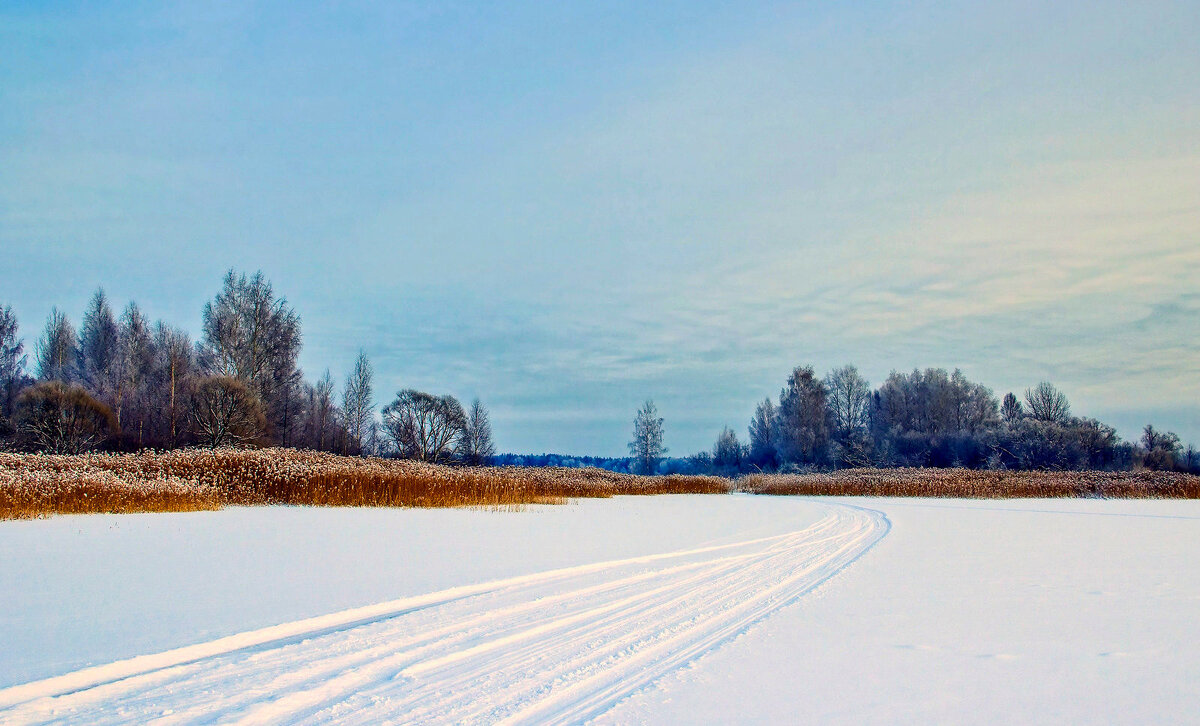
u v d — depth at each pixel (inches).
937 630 297.9
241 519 746.2
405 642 263.9
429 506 1011.9
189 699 198.7
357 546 539.5
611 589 379.6
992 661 253.1
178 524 681.0
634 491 1803.6
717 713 197.6
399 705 197.3
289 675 221.6
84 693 202.8
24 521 686.5
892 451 3004.4
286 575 403.9
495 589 374.0
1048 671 242.1
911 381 3486.7
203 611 307.1
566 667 236.7
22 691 201.8
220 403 1642.5
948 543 641.6
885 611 335.0
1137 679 234.4
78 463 949.2
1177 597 375.6
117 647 247.6
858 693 216.8
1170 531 779.4
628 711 197.6
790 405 3223.4
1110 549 601.3
